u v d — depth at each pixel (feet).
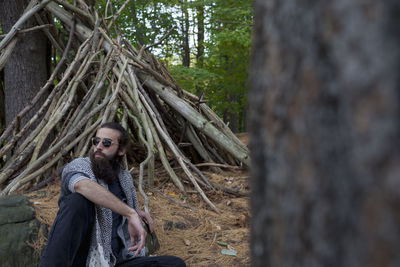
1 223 8.89
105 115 14.30
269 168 2.19
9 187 12.18
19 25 15.76
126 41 18.49
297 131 1.93
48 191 12.26
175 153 14.11
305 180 1.89
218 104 43.19
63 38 20.24
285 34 2.01
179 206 12.52
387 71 1.52
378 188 1.56
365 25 1.59
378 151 1.55
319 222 1.82
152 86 16.85
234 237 10.67
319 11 1.79
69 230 6.41
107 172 7.07
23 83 18.16
